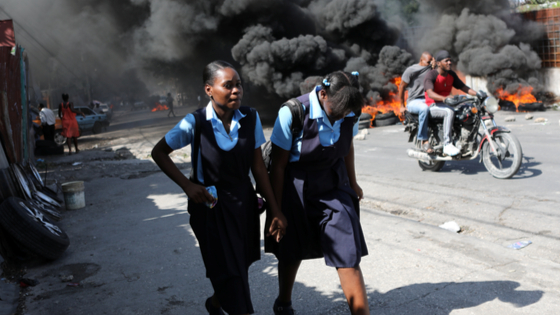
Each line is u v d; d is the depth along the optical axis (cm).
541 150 780
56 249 398
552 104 1602
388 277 322
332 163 236
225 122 217
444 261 344
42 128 1338
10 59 637
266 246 255
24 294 335
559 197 496
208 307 253
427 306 276
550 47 1769
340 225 227
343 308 283
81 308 307
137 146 1410
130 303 311
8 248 397
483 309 268
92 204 639
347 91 213
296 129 224
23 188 519
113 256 411
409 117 684
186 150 1107
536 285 295
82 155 1222
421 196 551
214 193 212
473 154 632
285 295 260
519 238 394
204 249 218
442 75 627
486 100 596
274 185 237
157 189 711
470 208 488
